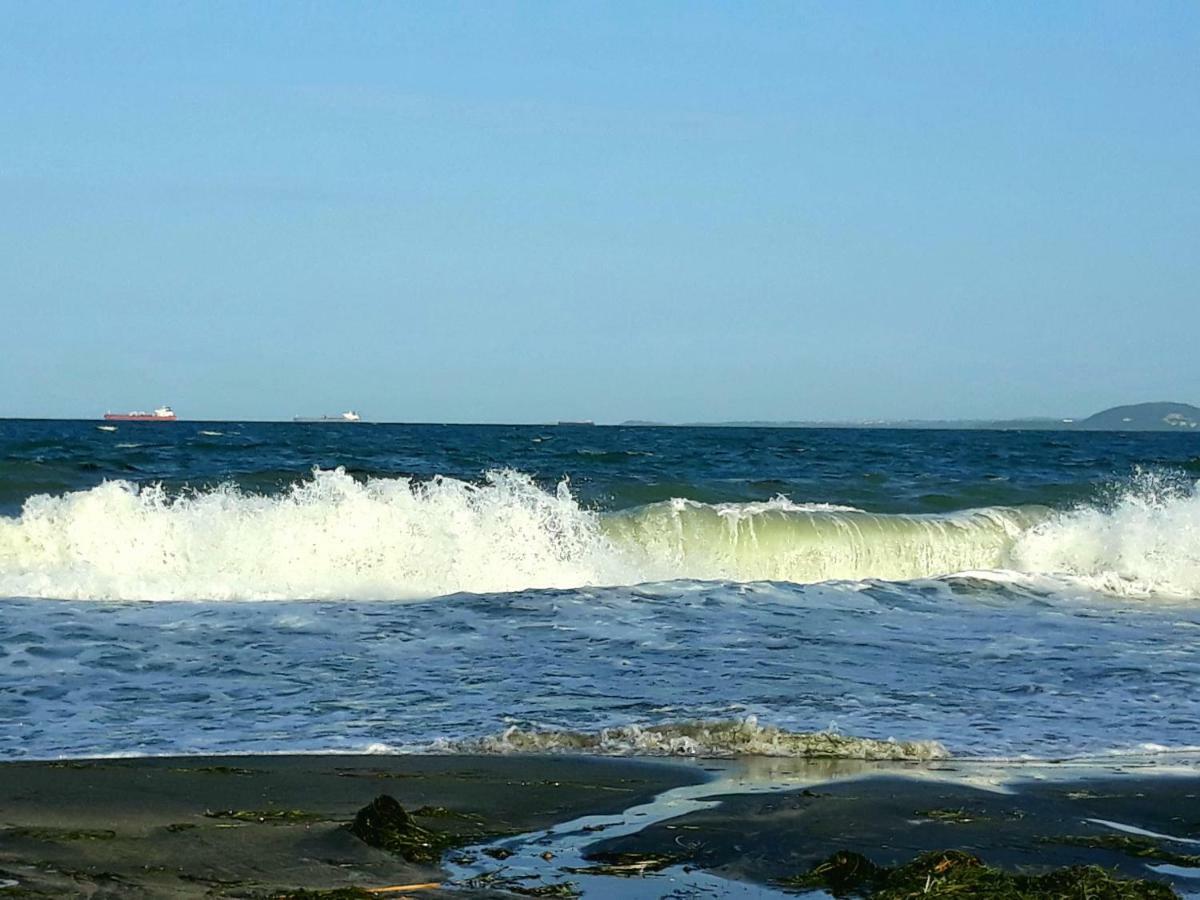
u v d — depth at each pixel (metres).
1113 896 8.48
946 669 17.83
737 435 150.00
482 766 12.30
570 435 130.50
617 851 9.71
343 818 10.24
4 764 11.69
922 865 8.98
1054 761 13.11
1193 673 17.95
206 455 60.94
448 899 8.34
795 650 18.80
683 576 27.80
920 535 30.41
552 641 19.08
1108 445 133.00
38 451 60.53
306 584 24.48
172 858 8.91
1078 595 25.89
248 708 14.73
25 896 7.85
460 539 26.84
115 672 16.50
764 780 12.00
